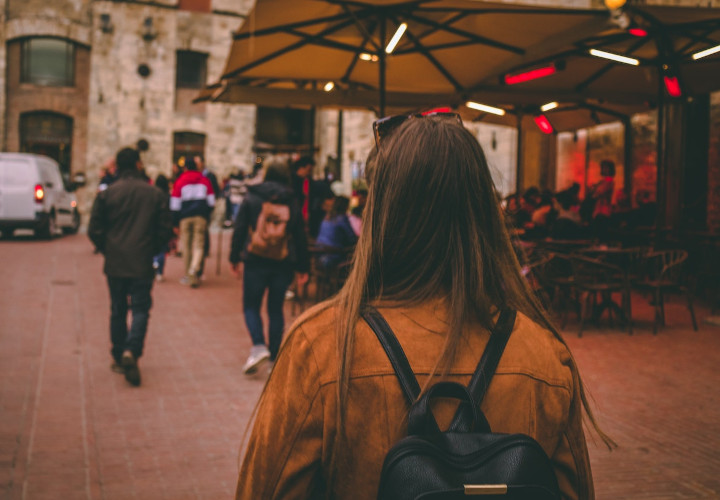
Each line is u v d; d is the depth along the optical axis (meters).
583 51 8.81
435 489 1.00
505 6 7.19
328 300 1.26
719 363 6.61
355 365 1.13
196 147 28.02
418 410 1.08
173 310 9.30
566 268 8.66
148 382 5.92
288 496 1.15
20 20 25.83
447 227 1.24
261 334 6.12
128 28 26.86
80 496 3.69
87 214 26.75
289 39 8.65
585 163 17.14
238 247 6.12
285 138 30.00
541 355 1.20
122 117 26.95
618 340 7.66
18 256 14.99
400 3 7.23
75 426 4.79
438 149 1.25
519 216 12.23
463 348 1.17
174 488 3.83
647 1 12.82
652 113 14.62
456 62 9.59
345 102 9.64
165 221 6.00
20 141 26.42
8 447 4.34
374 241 1.25
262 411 1.21
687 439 4.60
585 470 1.24
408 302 1.20
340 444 1.12
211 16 27.75
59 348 7.12
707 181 13.33
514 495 1.01
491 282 1.25
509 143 18.28
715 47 8.12
